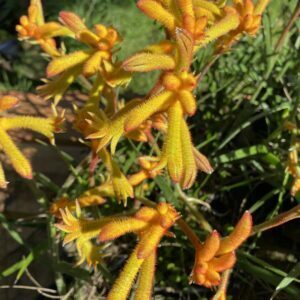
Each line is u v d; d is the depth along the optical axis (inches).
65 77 10.6
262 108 15.3
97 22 22.8
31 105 19.4
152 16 8.1
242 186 15.6
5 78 22.2
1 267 13.7
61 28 11.3
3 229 14.2
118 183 10.1
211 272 7.9
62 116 9.5
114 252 14.6
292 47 16.6
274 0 17.9
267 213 15.2
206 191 15.5
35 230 14.9
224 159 14.3
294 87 15.1
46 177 14.9
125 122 7.6
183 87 7.7
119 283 7.9
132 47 22.2
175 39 8.0
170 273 14.3
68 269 11.8
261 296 13.6
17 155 8.6
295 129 13.3
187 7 8.0
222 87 15.8
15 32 25.8
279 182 13.9
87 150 17.0
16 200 15.2
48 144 16.5
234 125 15.1
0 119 8.9
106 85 10.7
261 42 17.2
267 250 14.4
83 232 8.9
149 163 10.6
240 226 7.8
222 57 16.6
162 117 10.2
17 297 14.0
